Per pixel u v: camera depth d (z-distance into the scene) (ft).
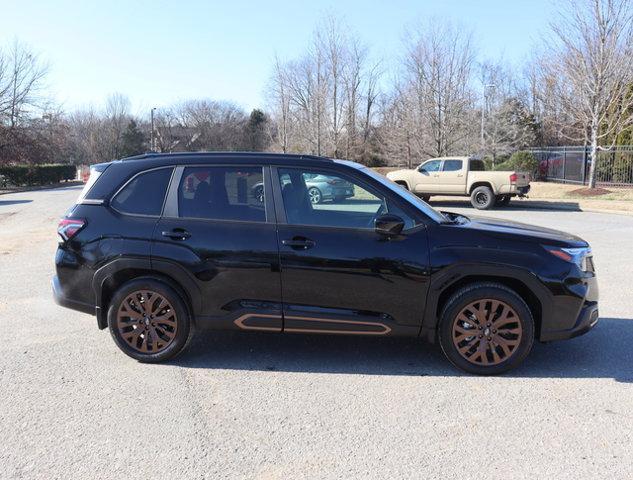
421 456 10.51
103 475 9.93
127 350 15.35
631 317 19.66
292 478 9.82
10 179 128.57
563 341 17.11
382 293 14.43
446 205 68.80
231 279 14.73
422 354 16.06
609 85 66.59
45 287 24.43
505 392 13.39
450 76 89.66
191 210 15.17
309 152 121.49
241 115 309.22
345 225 14.75
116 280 15.39
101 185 15.87
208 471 10.05
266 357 15.85
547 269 14.06
